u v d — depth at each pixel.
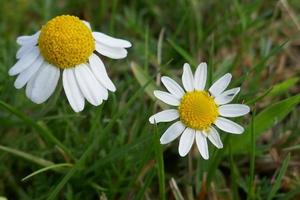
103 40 0.13
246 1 0.19
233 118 0.15
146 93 0.16
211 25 0.18
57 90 0.14
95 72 0.13
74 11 0.19
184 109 0.12
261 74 0.18
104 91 0.13
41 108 0.16
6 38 0.18
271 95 0.16
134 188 0.15
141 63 0.18
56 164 0.14
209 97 0.13
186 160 0.16
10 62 0.16
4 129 0.16
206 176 0.15
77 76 0.13
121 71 0.18
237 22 0.18
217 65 0.18
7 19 0.19
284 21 0.19
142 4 0.20
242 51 0.18
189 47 0.18
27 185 0.16
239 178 0.15
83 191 0.15
